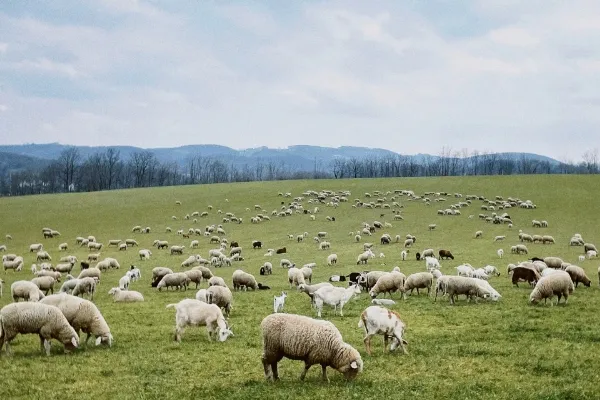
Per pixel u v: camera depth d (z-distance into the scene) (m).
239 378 15.70
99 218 94.19
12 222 92.06
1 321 17.66
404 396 13.62
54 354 18.53
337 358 14.80
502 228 74.50
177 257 62.00
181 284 39.25
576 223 76.56
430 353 18.14
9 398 13.94
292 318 15.16
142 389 14.60
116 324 24.92
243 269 51.94
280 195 110.06
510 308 26.94
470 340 20.16
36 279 35.19
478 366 16.42
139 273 47.84
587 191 98.06
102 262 53.12
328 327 15.00
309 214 91.31
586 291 32.97
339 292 26.27
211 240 73.19
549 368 16.00
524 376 15.30
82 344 20.11
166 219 92.38
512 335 20.77
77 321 19.70
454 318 24.67
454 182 115.88
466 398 13.38
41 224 90.31
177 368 16.81
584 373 15.38
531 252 57.44
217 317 21.05
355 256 57.91
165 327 24.11
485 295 28.77
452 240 67.25
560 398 13.31
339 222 83.81
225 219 88.88
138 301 33.59
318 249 64.50
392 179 125.06
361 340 20.56
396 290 32.03
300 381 15.11
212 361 17.62
